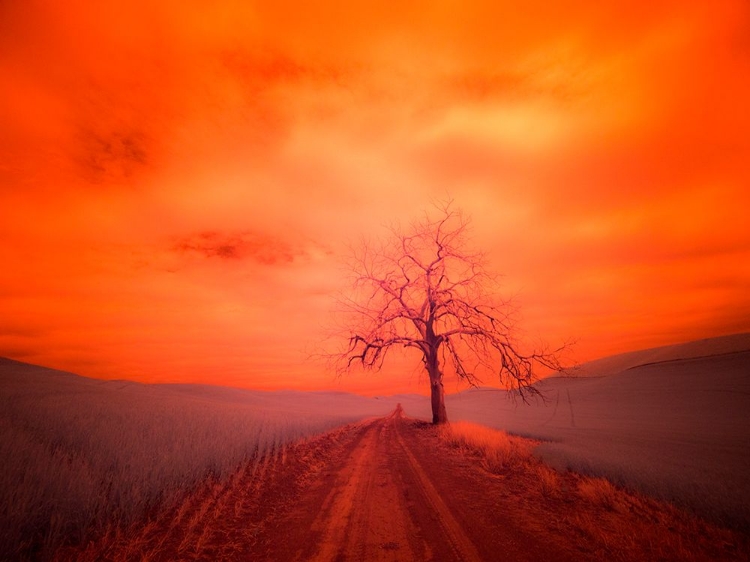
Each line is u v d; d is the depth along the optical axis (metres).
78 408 11.66
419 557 4.24
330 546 4.57
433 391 21.80
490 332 19.20
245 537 4.81
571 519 5.43
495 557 4.21
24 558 3.57
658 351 95.12
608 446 12.78
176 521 5.06
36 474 4.88
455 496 6.75
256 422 14.34
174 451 7.38
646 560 4.08
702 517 5.48
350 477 8.34
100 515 4.53
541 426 26.28
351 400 121.06
